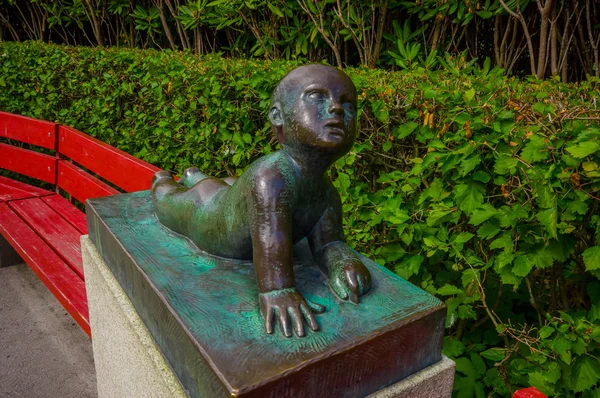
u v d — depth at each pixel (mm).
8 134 3354
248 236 1199
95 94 3674
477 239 1848
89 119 3770
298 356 954
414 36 3510
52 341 2525
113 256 1468
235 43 4195
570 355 1465
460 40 3547
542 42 2916
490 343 1914
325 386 980
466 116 1646
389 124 2033
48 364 2359
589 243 1648
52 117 4039
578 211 1432
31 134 3188
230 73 2584
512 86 1995
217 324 1040
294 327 1021
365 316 1083
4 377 2264
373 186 2205
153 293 1174
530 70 3496
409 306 1123
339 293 1141
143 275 1230
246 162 2656
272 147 2551
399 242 2049
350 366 1004
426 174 1883
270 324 1025
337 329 1035
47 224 2629
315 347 979
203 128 2805
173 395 1074
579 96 2020
